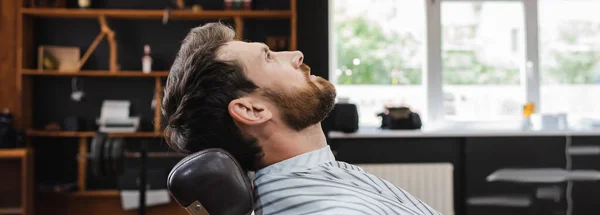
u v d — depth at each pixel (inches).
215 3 191.0
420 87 192.5
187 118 38.6
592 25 191.8
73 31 190.9
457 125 190.5
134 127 181.3
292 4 175.8
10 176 176.2
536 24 189.8
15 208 175.5
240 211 35.4
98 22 191.6
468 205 178.5
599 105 192.5
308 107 38.2
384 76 192.7
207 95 37.8
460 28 191.0
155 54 190.5
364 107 192.7
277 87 37.8
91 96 191.8
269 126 38.0
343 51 193.0
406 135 175.5
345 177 37.6
